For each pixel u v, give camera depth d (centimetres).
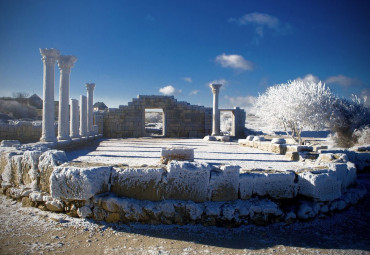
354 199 769
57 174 614
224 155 1285
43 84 1318
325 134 3453
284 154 1305
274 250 511
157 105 3119
